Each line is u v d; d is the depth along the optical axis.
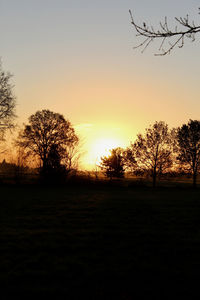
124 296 5.96
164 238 11.09
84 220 15.04
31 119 54.59
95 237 11.20
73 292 6.12
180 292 6.17
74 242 10.38
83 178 46.25
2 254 8.82
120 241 10.61
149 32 4.47
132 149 52.56
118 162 69.19
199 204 22.56
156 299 5.84
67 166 45.03
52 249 9.41
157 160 51.47
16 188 39.44
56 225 13.62
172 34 4.40
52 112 55.00
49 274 7.12
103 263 8.02
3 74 42.09
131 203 23.02
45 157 45.50
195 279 6.88
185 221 14.96
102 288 6.33
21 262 8.04
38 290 6.20
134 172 52.50
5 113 42.25
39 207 19.91
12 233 11.69
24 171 44.69
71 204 21.91
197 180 91.56
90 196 29.19
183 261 8.27
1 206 20.38
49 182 43.16
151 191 39.81
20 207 19.86
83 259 8.40
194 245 10.09
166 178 53.41
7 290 6.20
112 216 16.47
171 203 23.23
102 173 67.19
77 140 49.91
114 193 34.31
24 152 45.84
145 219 15.54
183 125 53.94
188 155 51.66
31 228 12.85
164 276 7.07
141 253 9.06
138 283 6.64
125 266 7.79
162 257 8.65
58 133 53.47
